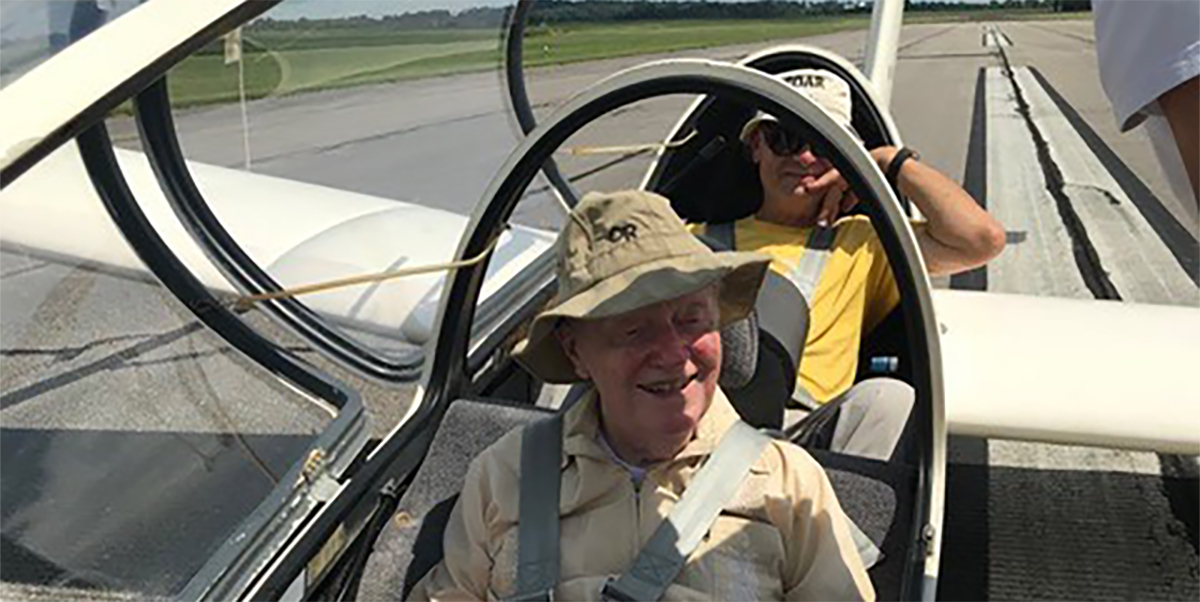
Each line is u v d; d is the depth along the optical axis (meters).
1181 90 1.74
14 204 2.68
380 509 2.50
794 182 3.22
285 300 3.92
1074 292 6.04
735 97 2.35
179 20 2.14
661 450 2.01
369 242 4.32
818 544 2.02
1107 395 3.14
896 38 5.68
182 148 3.73
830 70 3.79
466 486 2.20
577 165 4.11
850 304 3.16
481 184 4.82
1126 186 8.64
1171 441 2.98
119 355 3.19
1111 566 3.38
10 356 2.99
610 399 1.98
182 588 2.43
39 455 2.92
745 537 1.99
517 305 3.77
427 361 2.91
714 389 2.03
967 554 3.45
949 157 10.30
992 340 3.42
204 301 3.44
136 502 2.78
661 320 1.92
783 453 2.08
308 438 2.99
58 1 2.59
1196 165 1.76
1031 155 10.23
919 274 2.20
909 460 2.51
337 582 2.36
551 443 2.12
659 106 3.72
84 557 2.59
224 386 3.23
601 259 1.93
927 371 2.24
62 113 1.98
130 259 3.30
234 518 2.71
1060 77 16.89
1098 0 1.87
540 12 4.83
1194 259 6.54
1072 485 3.83
